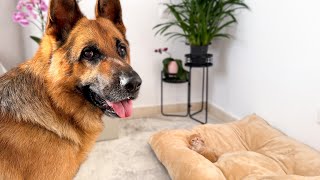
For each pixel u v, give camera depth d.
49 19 1.22
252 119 2.83
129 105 1.40
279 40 2.58
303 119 2.44
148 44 3.40
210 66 3.35
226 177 2.03
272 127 2.71
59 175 1.25
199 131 2.68
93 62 1.30
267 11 2.68
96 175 2.28
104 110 1.35
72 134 1.27
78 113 1.31
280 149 2.37
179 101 3.71
